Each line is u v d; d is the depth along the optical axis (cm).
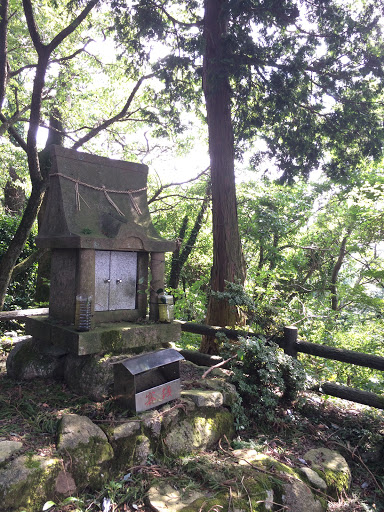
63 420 289
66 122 934
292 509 279
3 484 233
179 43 690
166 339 385
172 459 310
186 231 1332
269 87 611
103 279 374
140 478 284
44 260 891
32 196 675
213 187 586
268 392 397
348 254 1172
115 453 288
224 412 371
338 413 415
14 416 308
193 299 812
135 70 782
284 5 566
